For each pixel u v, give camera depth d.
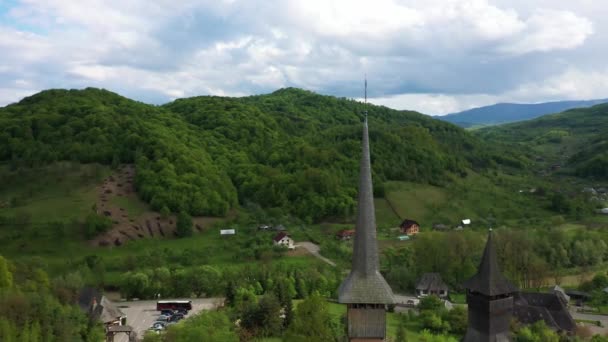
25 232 161.12
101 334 91.94
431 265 158.88
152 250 160.25
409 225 194.38
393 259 166.00
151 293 134.12
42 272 112.31
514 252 151.25
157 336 86.19
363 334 51.03
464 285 61.03
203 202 196.75
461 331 105.31
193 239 176.25
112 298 134.38
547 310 110.12
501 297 59.03
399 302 133.88
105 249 160.12
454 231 171.12
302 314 79.56
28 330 72.44
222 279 136.50
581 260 166.00
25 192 187.50
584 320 122.06
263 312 91.88
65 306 92.50
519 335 95.69
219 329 79.50
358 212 52.75
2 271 93.06
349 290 51.12
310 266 151.12
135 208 186.88
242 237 179.25
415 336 99.38
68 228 165.25
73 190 191.25
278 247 166.25
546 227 191.25
